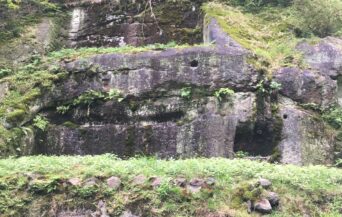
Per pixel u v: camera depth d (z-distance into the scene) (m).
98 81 12.52
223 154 11.45
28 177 8.82
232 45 12.84
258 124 11.73
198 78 11.98
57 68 12.90
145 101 12.13
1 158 10.99
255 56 12.24
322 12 13.85
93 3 15.88
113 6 15.65
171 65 12.16
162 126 11.88
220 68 11.96
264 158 11.62
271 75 12.36
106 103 12.33
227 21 13.77
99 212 8.34
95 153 12.07
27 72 13.18
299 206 8.31
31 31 15.22
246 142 11.77
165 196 8.30
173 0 15.16
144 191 8.40
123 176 8.71
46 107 12.58
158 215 8.15
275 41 13.86
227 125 11.59
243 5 15.54
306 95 12.39
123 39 15.23
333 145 12.17
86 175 8.77
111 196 8.45
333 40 13.41
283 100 12.34
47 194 8.59
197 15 14.82
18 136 11.62
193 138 11.65
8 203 8.51
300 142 11.74
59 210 8.46
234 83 11.84
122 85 12.35
